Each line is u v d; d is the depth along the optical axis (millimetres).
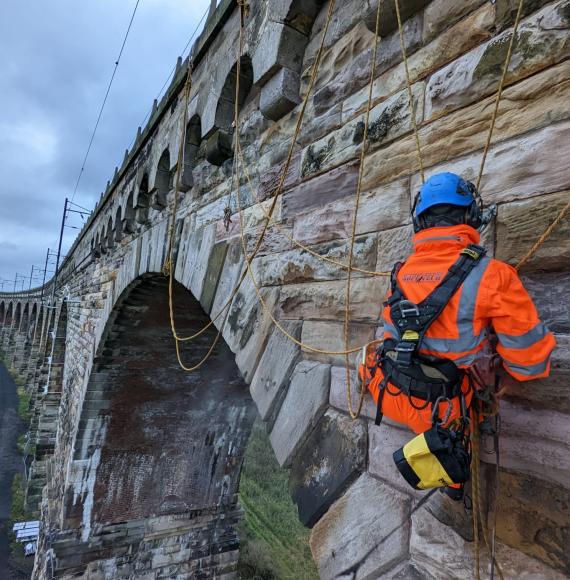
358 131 2791
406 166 2410
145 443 10562
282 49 3387
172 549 10719
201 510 11258
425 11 2391
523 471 1686
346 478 2453
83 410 9766
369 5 2607
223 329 4141
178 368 10008
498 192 1907
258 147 4043
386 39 2656
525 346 1361
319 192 3094
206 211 5008
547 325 1699
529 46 1840
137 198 7422
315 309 2963
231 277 4156
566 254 1638
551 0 1779
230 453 11734
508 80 1918
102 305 10062
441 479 1452
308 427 2820
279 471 18500
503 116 1930
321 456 2672
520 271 1811
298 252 3221
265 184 3814
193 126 5340
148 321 8875
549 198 1715
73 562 9602
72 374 13750
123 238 8891
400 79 2527
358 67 2865
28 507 18812
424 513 2018
